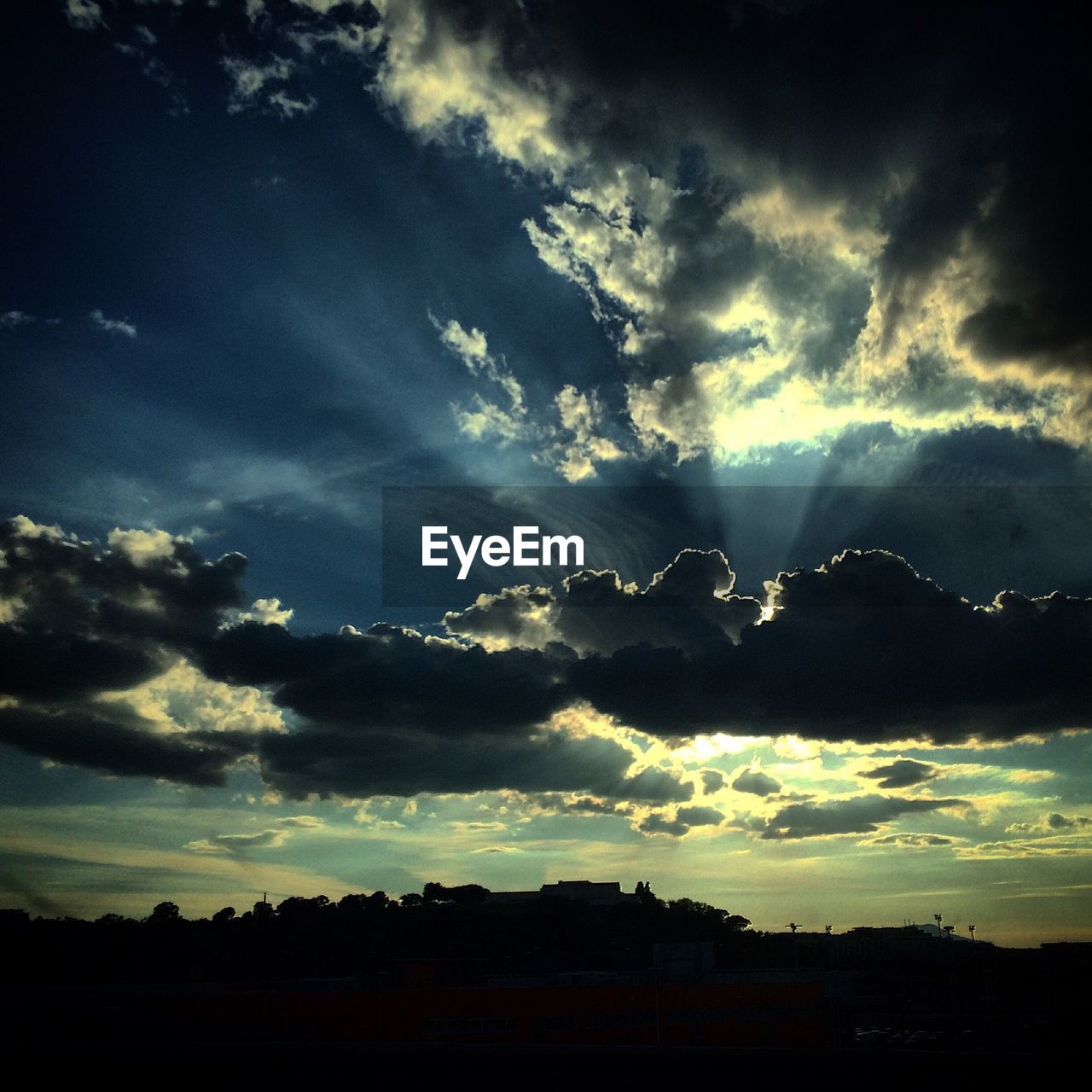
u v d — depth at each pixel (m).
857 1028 72.00
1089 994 71.81
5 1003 50.72
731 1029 57.34
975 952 83.88
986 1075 25.59
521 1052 29.64
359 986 63.66
